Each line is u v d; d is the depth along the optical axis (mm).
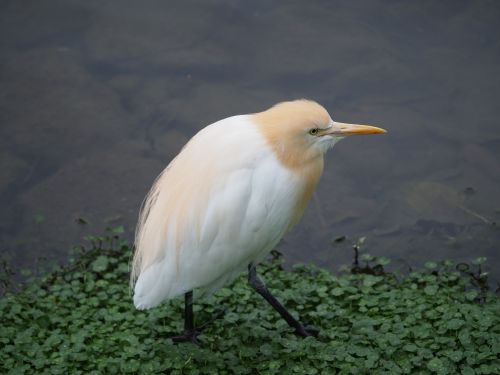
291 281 10477
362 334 8891
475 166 13992
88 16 17859
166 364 8383
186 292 9055
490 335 8469
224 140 8539
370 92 15742
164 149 14844
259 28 17547
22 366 8414
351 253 12289
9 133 15180
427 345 8539
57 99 15898
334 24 17484
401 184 13773
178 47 17109
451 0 17703
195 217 8320
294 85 16047
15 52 17000
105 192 13930
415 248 12281
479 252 12070
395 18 17547
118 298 10055
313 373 8234
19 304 9828
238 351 8750
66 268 11516
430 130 14797
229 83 16234
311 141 8750
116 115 15625
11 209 13594
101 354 8703
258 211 8469
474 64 16172
